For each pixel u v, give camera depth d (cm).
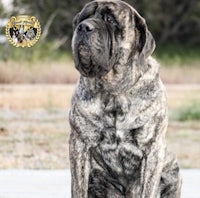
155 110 909
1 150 1802
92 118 905
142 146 914
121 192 960
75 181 927
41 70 3931
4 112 2580
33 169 1562
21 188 1267
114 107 902
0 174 1453
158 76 924
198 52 6525
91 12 912
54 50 5219
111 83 901
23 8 5394
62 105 2814
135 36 916
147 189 922
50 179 1380
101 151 920
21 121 2364
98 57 884
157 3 6712
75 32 887
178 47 6631
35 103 2814
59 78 3900
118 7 908
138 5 6719
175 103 2923
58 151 1809
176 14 6800
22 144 1905
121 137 907
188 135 2175
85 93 906
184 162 1702
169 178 982
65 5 5981
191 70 4534
